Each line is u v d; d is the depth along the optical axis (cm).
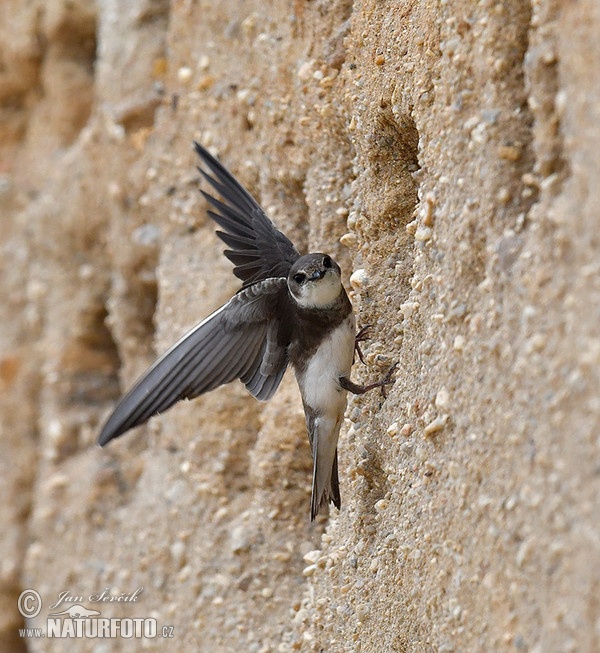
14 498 1788
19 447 1786
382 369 970
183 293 1373
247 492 1284
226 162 1329
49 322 1739
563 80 668
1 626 1777
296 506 1200
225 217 1071
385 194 993
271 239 1007
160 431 1409
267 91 1232
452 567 753
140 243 1496
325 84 1116
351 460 1012
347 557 980
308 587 1115
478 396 738
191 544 1304
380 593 891
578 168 645
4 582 1775
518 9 745
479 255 761
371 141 998
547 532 641
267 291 966
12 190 1852
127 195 1516
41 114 1844
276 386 994
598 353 611
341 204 1112
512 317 709
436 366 809
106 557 1520
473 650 712
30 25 1811
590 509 604
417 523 819
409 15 941
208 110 1365
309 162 1166
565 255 655
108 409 1703
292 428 1184
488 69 762
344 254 1106
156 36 1527
